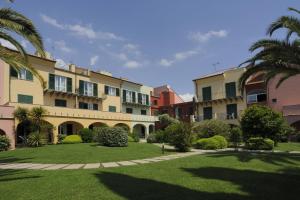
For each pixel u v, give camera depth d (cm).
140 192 719
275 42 1156
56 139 2747
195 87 4203
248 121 2222
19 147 2312
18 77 2705
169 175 968
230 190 758
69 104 3350
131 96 4325
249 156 1547
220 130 2561
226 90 3831
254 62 1254
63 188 758
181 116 4497
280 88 3231
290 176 994
